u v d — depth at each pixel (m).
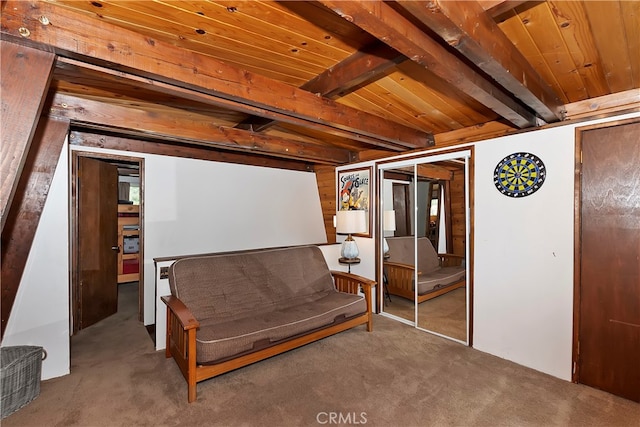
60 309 2.42
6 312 2.22
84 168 3.57
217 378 2.36
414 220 3.55
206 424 1.86
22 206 2.24
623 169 2.07
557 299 2.36
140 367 2.56
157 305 2.88
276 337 2.49
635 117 2.03
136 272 5.42
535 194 2.47
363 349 2.84
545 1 1.23
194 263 2.88
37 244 2.34
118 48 1.38
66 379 2.36
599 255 2.17
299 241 4.93
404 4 1.03
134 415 1.94
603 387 2.15
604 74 1.86
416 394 2.14
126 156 3.59
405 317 3.69
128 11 1.38
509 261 2.62
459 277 3.12
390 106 2.48
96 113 2.38
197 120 3.12
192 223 3.99
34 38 1.20
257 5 1.33
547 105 2.00
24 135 1.26
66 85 2.14
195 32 1.56
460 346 2.91
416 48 1.32
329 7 1.06
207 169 4.14
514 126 2.60
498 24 1.39
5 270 2.20
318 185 5.15
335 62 1.90
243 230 4.39
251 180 4.50
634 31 1.42
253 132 3.22
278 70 2.00
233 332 2.34
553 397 2.09
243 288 2.98
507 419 1.88
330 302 3.11
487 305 2.77
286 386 2.25
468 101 2.36
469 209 2.92
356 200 4.24
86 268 3.57
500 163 2.69
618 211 2.09
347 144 3.90
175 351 2.55
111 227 4.05
